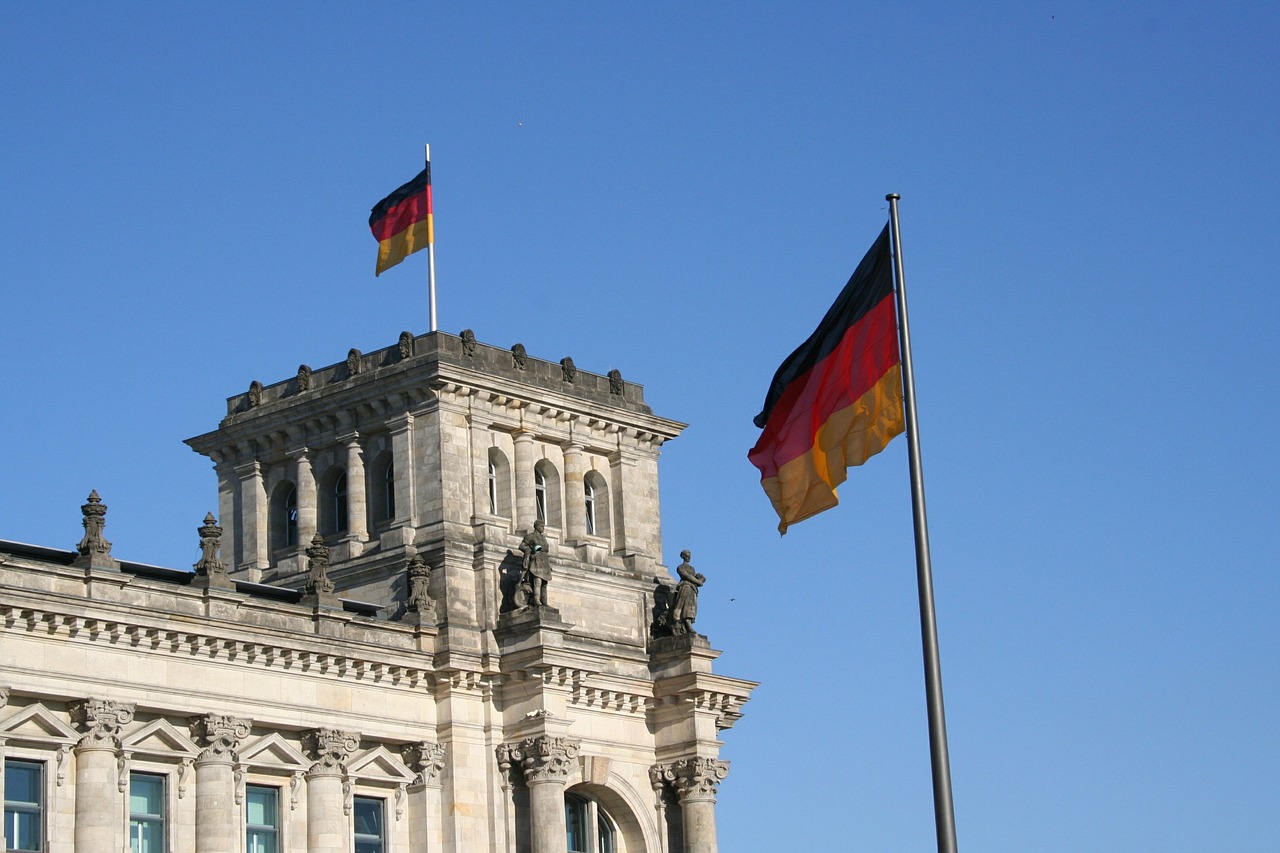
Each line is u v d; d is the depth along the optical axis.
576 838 160.00
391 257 166.75
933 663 84.56
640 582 167.25
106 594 133.50
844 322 97.62
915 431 89.56
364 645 147.50
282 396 166.88
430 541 156.12
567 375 167.88
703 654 162.88
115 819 132.50
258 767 141.75
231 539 166.38
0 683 127.44
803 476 97.00
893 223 93.25
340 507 163.62
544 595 155.25
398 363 159.50
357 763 147.25
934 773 82.81
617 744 160.62
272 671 142.75
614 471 169.75
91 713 131.25
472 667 152.50
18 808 128.75
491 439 161.75
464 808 150.75
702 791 161.62
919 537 87.12
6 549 135.50
